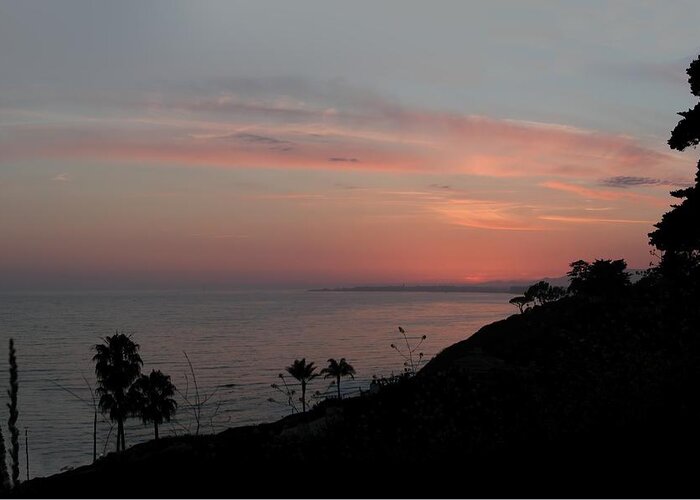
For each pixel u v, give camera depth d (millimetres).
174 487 11898
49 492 12969
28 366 173375
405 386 16391
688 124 32531
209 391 115188
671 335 11055
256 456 13461
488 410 12094
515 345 24625
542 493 8617
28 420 100688
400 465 11203
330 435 14453
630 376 10656
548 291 128875
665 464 8805
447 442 11469
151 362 176625
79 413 106250
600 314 12531
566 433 10609
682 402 10109
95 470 15828
